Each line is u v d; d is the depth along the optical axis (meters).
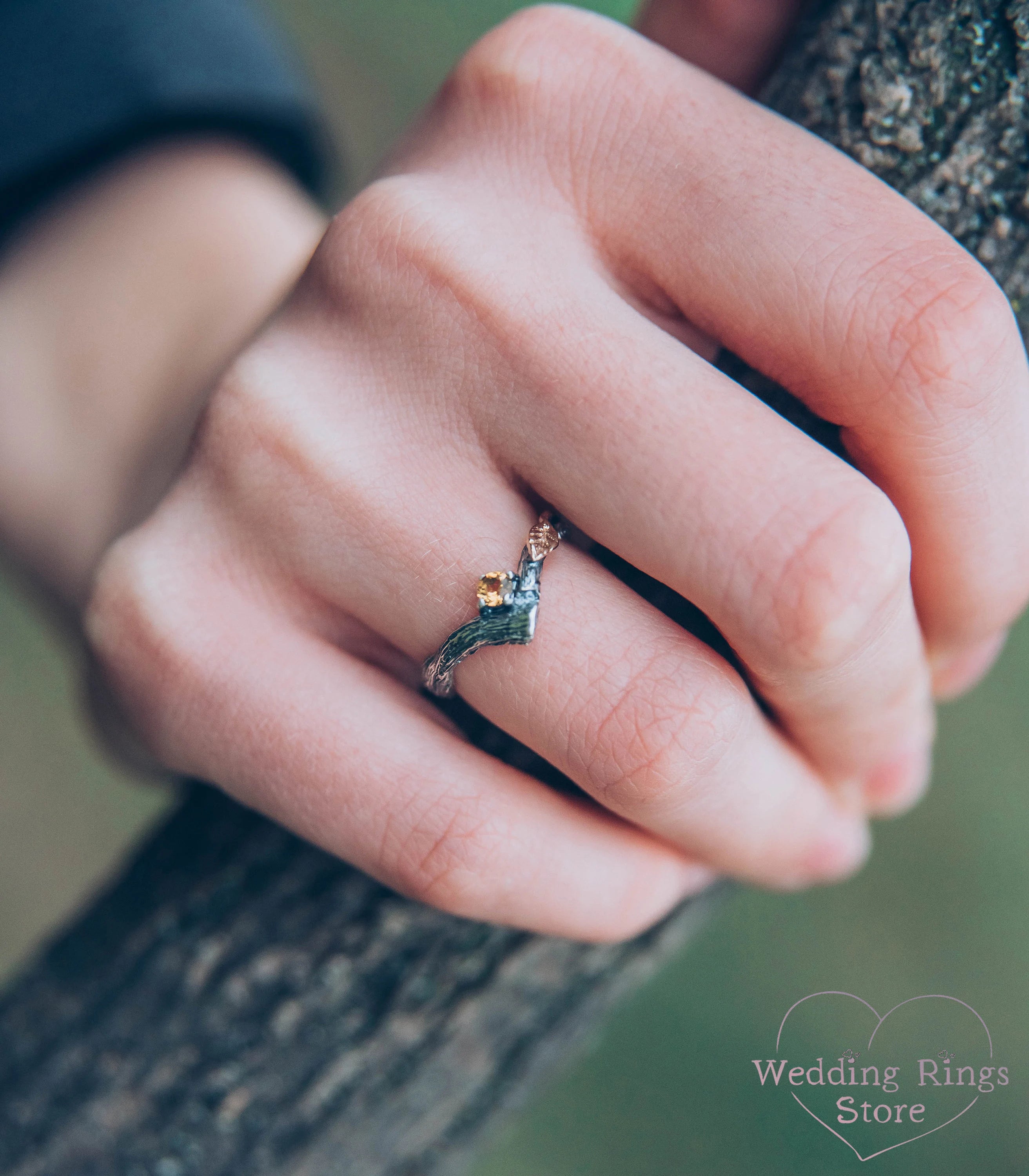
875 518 0.17
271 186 0.26
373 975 0.21
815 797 0.19
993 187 0.18
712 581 0.17
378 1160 0.22
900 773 0.20
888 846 0.51
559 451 0.18
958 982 0.48
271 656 0.19
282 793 0.19
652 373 0.17
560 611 0.18
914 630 0.18
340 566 0.19
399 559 0.18
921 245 0.17
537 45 0.19
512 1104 0.23
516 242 0.18
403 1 0.69
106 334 0.25
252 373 0.19
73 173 0.25
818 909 0.50
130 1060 0.21
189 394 0.24
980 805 0.52
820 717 0.18
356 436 0.19
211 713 0.19
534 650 0.18
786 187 0.18
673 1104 0.46
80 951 0.22
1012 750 0.53
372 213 0.19
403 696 0.19
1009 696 0.54
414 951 0.20
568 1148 0.45
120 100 0.24
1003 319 0.17
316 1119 0.21
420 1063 0.21
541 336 0.18
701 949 0.49
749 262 0.18
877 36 0.18
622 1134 0.45
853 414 0.17
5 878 0.50
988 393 0.17
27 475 0.25
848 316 0.17
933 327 0.17
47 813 0.52
